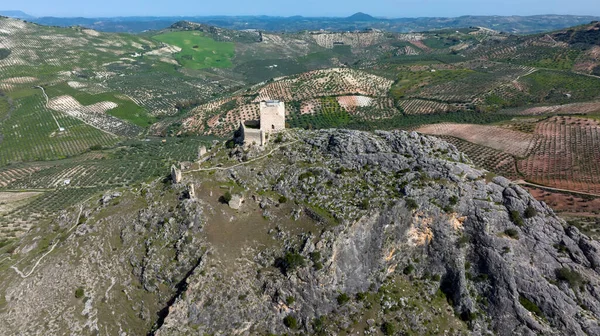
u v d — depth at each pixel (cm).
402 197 9294
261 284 8356
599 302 8394
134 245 9475
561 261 8788
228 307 8062
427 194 9362
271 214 9419
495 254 8844
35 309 8719
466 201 9300
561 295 8388
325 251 8475
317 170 10088
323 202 9406
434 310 8819
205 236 9038
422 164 10000
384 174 10012
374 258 9044
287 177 10106
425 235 9369
